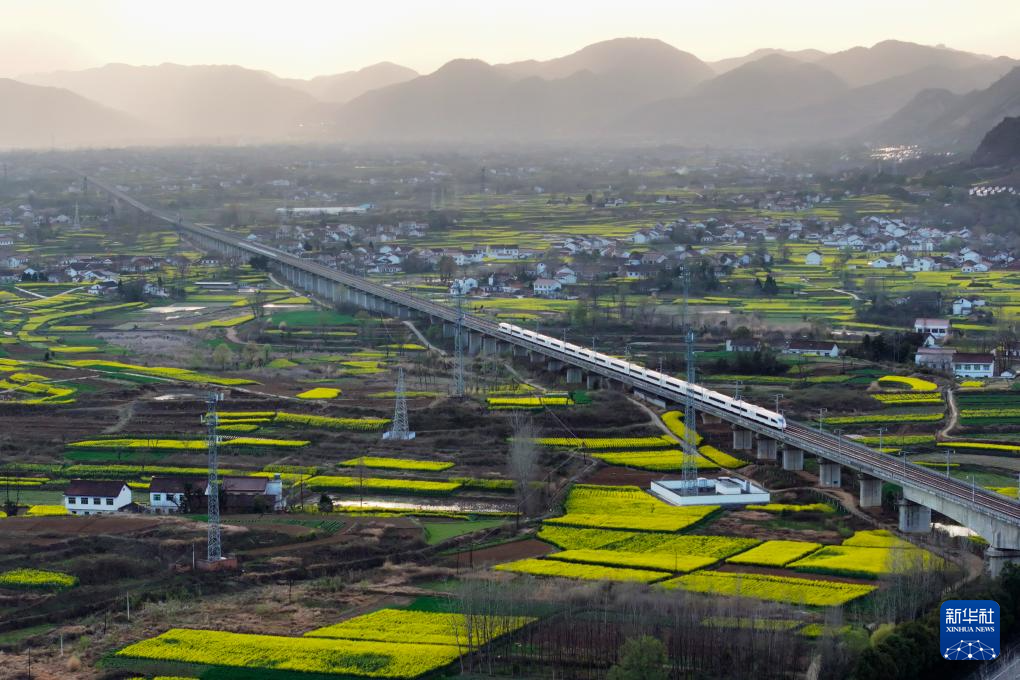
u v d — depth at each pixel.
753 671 143.12
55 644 156.50
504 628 156.25
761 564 184.88
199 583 178.75
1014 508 189.75
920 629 146.38
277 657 150.25
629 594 163.50
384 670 145.88
